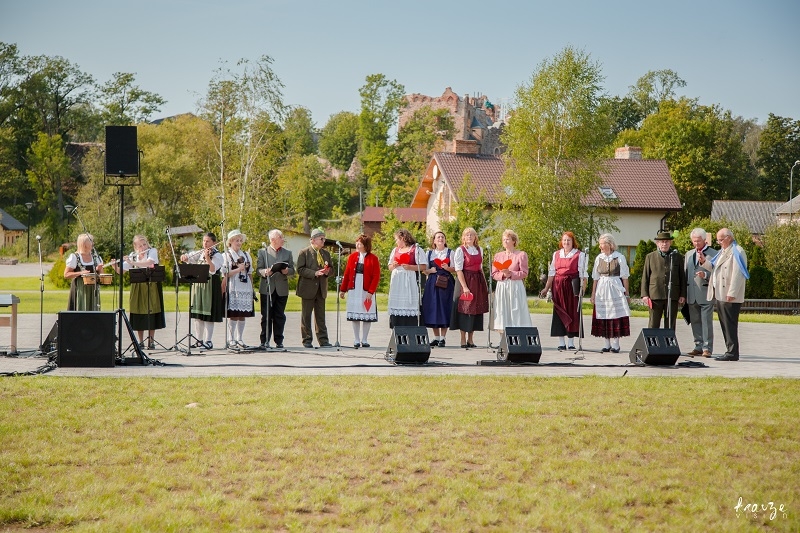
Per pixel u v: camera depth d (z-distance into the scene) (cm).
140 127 8100
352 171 11962
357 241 1475
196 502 632
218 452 744
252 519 602
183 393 966
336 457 737
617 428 833
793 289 4394
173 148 7850
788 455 764
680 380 1109
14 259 7019
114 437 786
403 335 1245
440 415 874
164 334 1739
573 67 3866
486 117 13275
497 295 1452
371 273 1465
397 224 3728
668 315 1388
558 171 3903
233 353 1376
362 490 662
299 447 762
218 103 4453
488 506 634
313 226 8438
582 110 3859
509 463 727
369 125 11012
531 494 657
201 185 4931
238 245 1423
